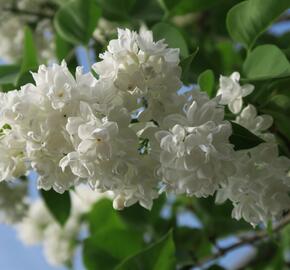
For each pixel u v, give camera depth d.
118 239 0.86
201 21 1.00
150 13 0.86
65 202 0.73
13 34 1.07
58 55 0.78
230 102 0.57
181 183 0.46
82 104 0.45
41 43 1.03
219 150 0.45
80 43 0.70
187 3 0.73
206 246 0.92
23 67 0.66
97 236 0.85
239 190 0.51
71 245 1.26
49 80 0.46
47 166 0.48
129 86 0.46
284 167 0.52
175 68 0.47
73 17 0.71
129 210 0.91
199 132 0.45
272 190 0.52
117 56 0.47
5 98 0.47
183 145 0.45
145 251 0.70
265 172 0.51
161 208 0.91
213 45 0.85
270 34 0.83
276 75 0.57
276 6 0.60
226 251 0.83
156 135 0.45
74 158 0.45
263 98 0.60
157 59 0.47
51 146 0.46
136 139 0.45
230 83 0.57
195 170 0.46
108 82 0.46
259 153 0.51
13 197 1.08
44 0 1.04
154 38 0.60
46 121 0.46
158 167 0.47
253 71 0.60
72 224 1.25
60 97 0.45
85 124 0.44
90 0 0.70
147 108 0.47
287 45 0.79
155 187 0.49
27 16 1.06
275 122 0.60
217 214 0.92
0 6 1.04
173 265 0.70
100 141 0.44
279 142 0.61
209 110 0.46
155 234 0.91
